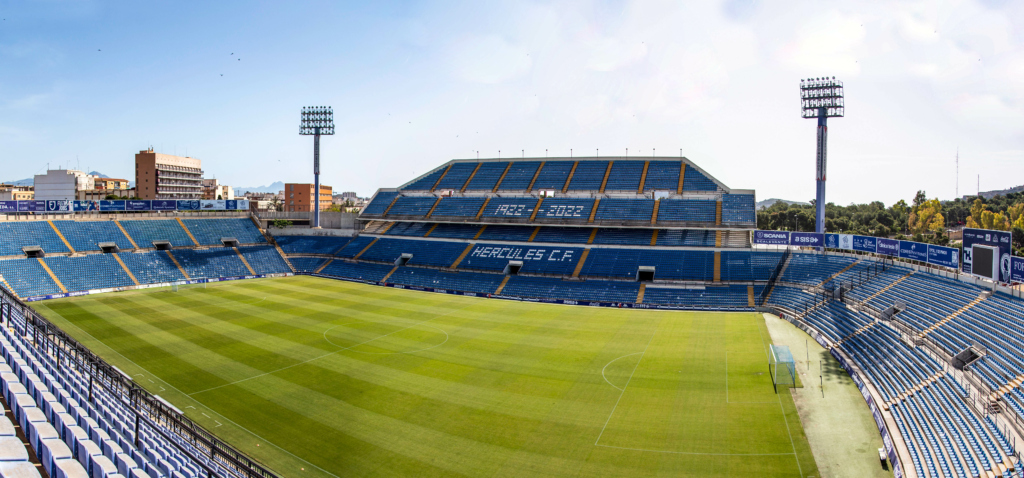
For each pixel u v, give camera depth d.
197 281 82.62
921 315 46.50
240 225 101.81
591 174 99.69
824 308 58.03
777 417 33.47
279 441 29.89
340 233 105.19
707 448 29.55
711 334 53.78
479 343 49.62
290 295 73.06
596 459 28.39
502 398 36.47
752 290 69.75
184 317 58.34
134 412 25.25
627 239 85.88
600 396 36.94
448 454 28.78
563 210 92.50
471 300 72.00
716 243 81.56
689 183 92.50
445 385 38.72
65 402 22.48
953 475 24.50
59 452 18.09
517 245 89.31
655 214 87.00
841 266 67.75
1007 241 42.84
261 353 45.56
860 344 45.47
